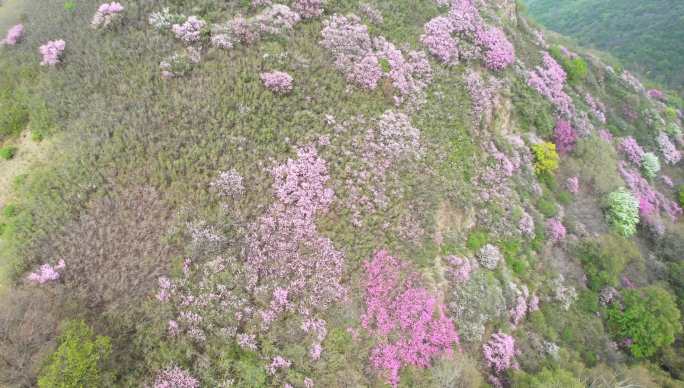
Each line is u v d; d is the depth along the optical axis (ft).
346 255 66.49
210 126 69.31
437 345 66.80
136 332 54.70
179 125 68.85
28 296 53.31
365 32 88.38
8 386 46.55
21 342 48.67
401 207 73.82
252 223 64.13
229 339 55.98
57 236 60.59
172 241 61.11
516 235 85.97
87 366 47.39
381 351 62.28
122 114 69.87
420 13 101.60
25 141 71.82
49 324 50.75
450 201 79.97
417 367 63.77
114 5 80.07
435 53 95.35
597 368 78.64
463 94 94.27
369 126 78.79
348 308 63.00
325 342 59.77
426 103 87.81
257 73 75.72
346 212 69.67
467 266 75.25
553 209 97.09
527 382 68.23
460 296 72.28
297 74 78.18
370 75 82.84
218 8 84.07
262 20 81.92
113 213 62.49
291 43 82.33
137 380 51.96
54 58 75.92
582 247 96.84
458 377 62.85
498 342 72.49
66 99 72.69
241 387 53.47
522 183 94.84
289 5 87.40
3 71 78.07
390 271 68.03
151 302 56.39
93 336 52.06
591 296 92.84
